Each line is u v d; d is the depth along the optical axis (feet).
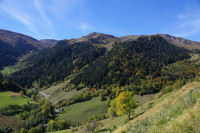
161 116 38.04
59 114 278.87
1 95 329.52
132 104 109.70
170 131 25.05
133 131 39.68
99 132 102.17
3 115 238.48
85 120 235.81
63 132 166.91
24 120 239.09
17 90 424.46
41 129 211.82
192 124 23.20
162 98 101.04
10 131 203.72
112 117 161.68
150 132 31.24
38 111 270.67
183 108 34.58
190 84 75.31
